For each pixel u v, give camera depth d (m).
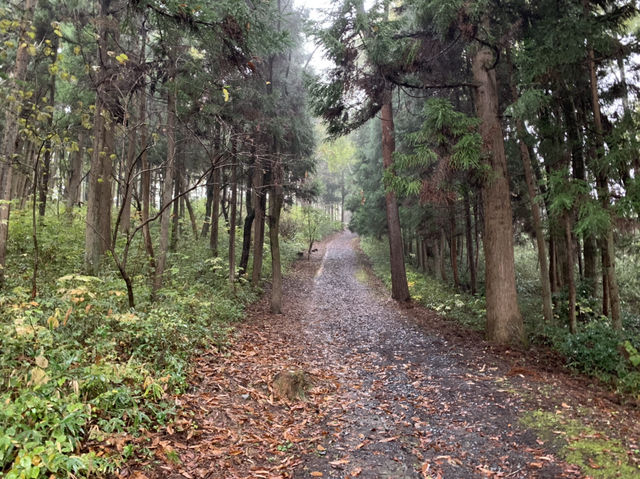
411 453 4.09
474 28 7.61
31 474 2.43
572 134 9.16
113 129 7.86
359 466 3.82
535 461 3.87
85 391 3.70
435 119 7.33
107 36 7.74
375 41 8.00
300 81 14.60
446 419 4.90
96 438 3.25
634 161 7.11
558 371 6.92
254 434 4.21
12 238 8.86
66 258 8.55
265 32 6.54
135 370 4.35
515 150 11.02
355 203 28.06
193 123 9.41
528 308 12.17
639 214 6.76
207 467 3.47
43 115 6.07
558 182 7.20
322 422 4.79
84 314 5.01
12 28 5.86
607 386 6.23
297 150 13.75
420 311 13.15
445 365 7.14
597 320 9.05
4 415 2.79
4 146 6.03
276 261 12.31
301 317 12.17
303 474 3.64
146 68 7.35
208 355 6.36
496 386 5.94
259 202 14.69
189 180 16.84
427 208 15.48
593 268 10.91
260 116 11.02
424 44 8.84
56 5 10.44
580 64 8.04
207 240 17.91
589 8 7.79
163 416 3.93
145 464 3.25
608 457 3.84
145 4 5.78
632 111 7.81
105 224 8.80
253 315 11.34
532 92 7.35
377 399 5.61
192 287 9.29
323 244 40.59
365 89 8.93
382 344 8.94
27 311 4.29
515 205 12.48
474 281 15.07
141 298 7.14
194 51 8.96
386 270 22.89
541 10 8.18
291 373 5.59
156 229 15.79
